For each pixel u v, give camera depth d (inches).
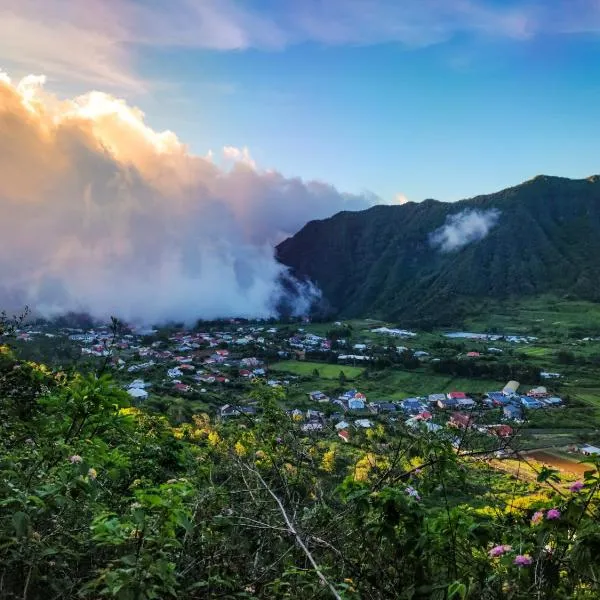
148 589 92.7
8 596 106.3
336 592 103.5
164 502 107.0
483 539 123.3
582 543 106.8
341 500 151.4
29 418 204.8
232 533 146.4
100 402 174.7
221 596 120.0
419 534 126.3
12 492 122.0
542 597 110.3
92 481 129.6
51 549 109.0
